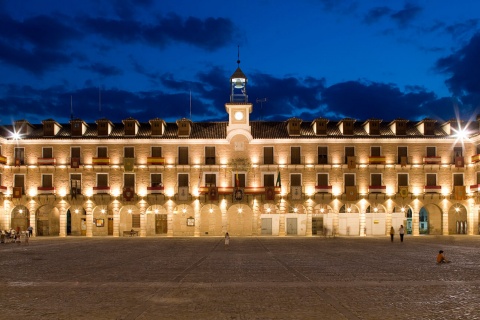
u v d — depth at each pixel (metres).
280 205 66.50
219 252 38.91
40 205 66.62
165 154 67.19
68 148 67.38
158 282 21.08
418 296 17.44
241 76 69.38
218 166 66.81
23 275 23.73
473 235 64.88
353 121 68.12
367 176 66.94
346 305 15.84
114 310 15.17
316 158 67.00
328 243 51.12
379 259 32.22
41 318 14.13
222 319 13.96
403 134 68.12
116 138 66.94
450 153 67.12
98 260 31.98
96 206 67.81
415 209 66.56
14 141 66.94
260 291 18.59
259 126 71.00
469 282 20.81
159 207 68.94
